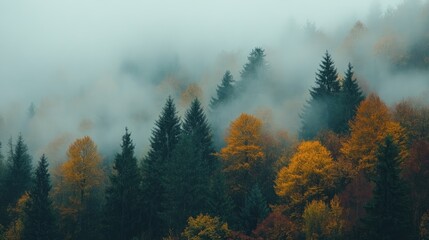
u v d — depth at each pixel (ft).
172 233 187.62
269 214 171.01
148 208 210.18
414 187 152.25
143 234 202.18
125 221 207.62
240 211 198.70
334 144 203.72
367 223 138.31
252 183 209.36
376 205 139.64
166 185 199.00
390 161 141.38
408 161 160.45
